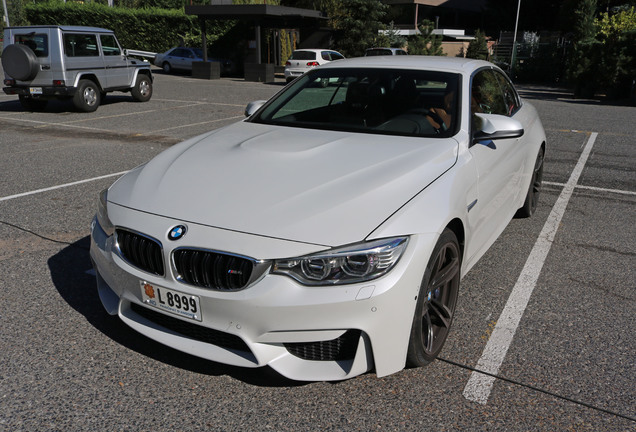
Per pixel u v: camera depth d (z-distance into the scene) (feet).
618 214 17.74
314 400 8.21
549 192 20.21
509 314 11.02
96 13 107.76
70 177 21.08
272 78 83.41
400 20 123.13
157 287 8.13
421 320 8.33
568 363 9.32
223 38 103.55
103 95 49.83
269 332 7.59
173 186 9.06
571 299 11.75
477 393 8.45
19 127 34.27
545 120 40.24
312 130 11.52
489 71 14.34
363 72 12.87
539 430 7.68
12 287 11.63
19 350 9.32
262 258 7.45
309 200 8.27
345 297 7.41
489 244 12.44
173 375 8.74
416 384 8.64
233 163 9.61
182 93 59.41
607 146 29.53
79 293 11.46
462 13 136.05
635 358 9.51
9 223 15.60
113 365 8.96
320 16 91.40
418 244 7.94
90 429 7.52
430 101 11.73
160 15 106.42
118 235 8.74
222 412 7.91
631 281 12.73
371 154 9.82
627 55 59.16
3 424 7.57
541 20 129.39
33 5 111.14
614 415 8.02
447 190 9.04
